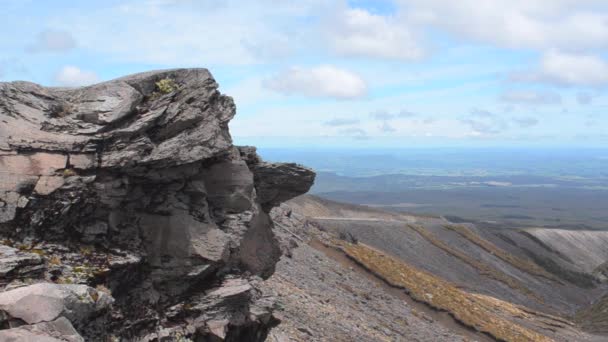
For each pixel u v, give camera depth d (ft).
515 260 583.99
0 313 52.65
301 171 108.27
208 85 85.25
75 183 69.62
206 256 80.64
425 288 293.02
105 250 72.84
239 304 87.25
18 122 71.15
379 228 472.85
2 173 66.74
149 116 77.15
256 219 99.09
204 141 81.82
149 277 77.41
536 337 284.61
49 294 54.44
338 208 610.24
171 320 77.87
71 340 52.19
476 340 243.40
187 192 83.76
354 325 177.78
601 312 417.08
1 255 60.44
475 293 390.21
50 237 68.64
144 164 75.15
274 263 109.09
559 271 618.44
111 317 68.44
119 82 78.43
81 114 75.20
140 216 78.84
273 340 125.80
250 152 101.76
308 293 192.75
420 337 210.59
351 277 256.52
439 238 550.77
